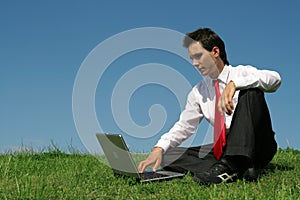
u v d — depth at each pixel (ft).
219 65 13.88
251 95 12.16
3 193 11.01
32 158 22.66
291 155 20.58
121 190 12.00
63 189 11.79
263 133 12.55
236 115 12.28
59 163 19.90
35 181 13.46
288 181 12.84
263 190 11.48
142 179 13.12
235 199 10.50
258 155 13.06
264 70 12.57
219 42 13.78
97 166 18.25
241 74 13.78
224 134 13.29
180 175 13.93
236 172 12.70
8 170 16.35
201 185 12.53
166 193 11.62
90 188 12.36
